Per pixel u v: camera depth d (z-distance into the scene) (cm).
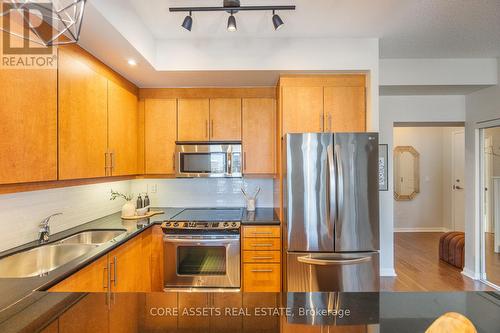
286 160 238
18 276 165
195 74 262
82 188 247
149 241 260
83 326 84
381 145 371
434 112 369
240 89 305
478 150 349
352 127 264
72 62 183
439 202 597
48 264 184
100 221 264
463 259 382
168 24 223
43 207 197
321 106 264
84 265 151
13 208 173
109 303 97
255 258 261
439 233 582
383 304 99
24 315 90
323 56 252
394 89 333
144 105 305
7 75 131
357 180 233
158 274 266
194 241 258
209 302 98
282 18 216
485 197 347
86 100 200
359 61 253
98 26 169
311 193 234
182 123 305
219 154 300
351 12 210
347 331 82
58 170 167
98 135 216
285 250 246
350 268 233
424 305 99
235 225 260
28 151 144
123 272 204
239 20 219
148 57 230
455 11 210
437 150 598
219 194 342
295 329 83
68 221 227
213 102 305
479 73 313
